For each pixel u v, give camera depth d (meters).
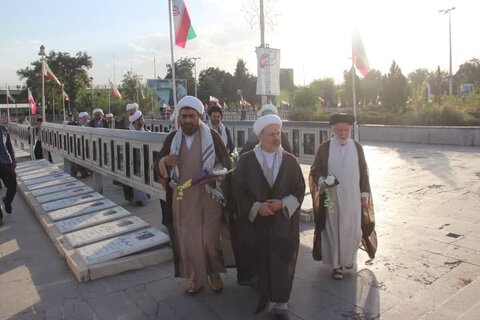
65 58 59.59
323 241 4.33
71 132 10.20
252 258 3.57
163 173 3.93
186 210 3.85
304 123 8.13
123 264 4.52
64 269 4.73
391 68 29.62
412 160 11.21
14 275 4.62
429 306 3.61
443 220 5.93
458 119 16.83
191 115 3.83
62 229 5.64
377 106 32.78
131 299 3.95
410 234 5.42
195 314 3.64
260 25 8.88
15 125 22.52
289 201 3.43
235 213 3.74
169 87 48.28
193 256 3.86
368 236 4.39
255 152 3.59
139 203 7.80
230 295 3.98
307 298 3.86
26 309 3.83
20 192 8.88
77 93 55.94
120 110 44.62
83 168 11.36
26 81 63.25
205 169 3.81
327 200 4.09
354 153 4.20
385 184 8.41
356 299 3.80
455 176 8.81
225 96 77.38
